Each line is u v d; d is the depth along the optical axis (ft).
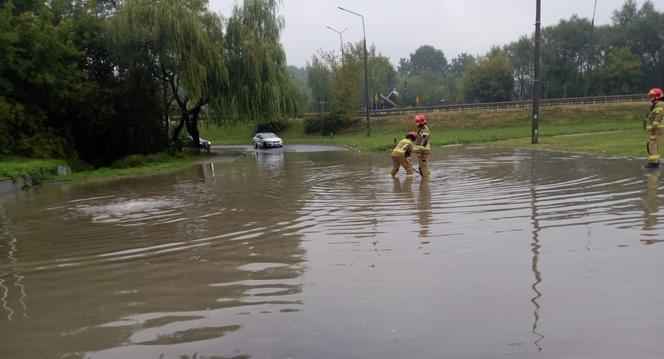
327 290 16.01
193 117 122.52
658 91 42.70
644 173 40.14
